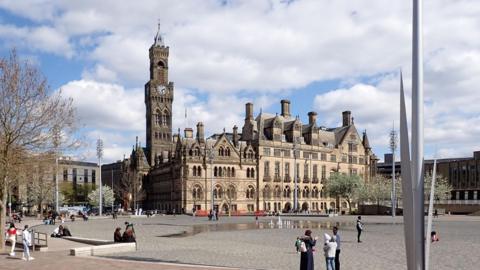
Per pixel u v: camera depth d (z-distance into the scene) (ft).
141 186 610.65
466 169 571.28
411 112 64.13
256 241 165.68
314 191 562.66
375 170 640.58
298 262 107.34
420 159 62.95
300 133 561.84
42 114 153.58
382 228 232.53
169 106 634.84
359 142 619.26
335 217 377.50
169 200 523.29
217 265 102.47
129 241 137.18
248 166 513.45
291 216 405.18
